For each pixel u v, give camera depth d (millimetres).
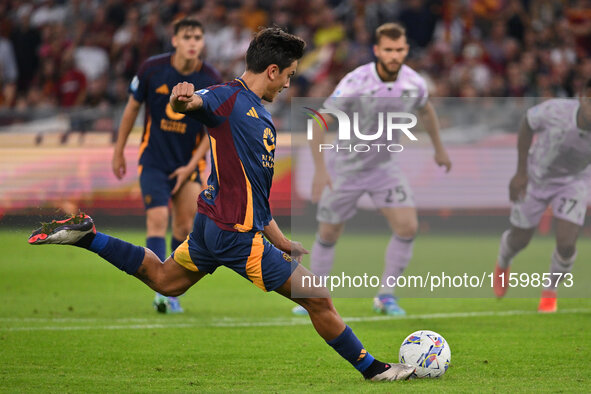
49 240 15570
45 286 33062
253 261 15578
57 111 51938
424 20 63656
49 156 51781
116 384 16766
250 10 66062
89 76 62594
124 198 51688
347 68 60188
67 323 24750
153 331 23531
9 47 63625
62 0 67688
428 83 57844
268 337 22734
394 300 27516
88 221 15953
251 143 15531
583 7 70000
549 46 65562
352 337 16297
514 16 65688
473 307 29078
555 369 18469
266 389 16281
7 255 43531
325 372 18156
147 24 62000
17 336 22500
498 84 59750
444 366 17297
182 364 19031
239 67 61656
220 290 33281
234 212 15547
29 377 17422
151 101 26297
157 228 26422
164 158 26578
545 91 60250
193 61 26234
